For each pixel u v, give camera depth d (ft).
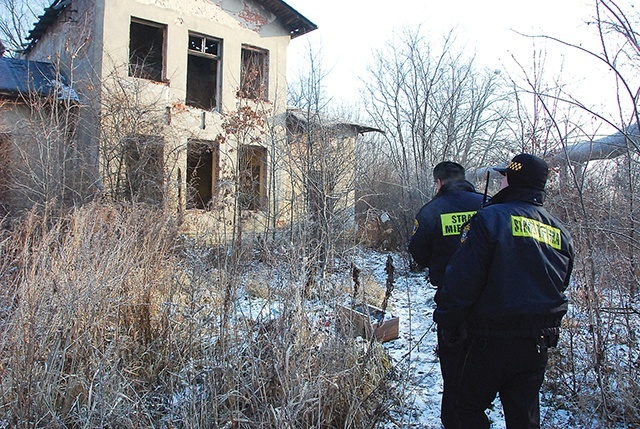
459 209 9.87
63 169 27.73
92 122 33.42
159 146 33.83
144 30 44.78
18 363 8.64
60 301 9.55
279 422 7.94
